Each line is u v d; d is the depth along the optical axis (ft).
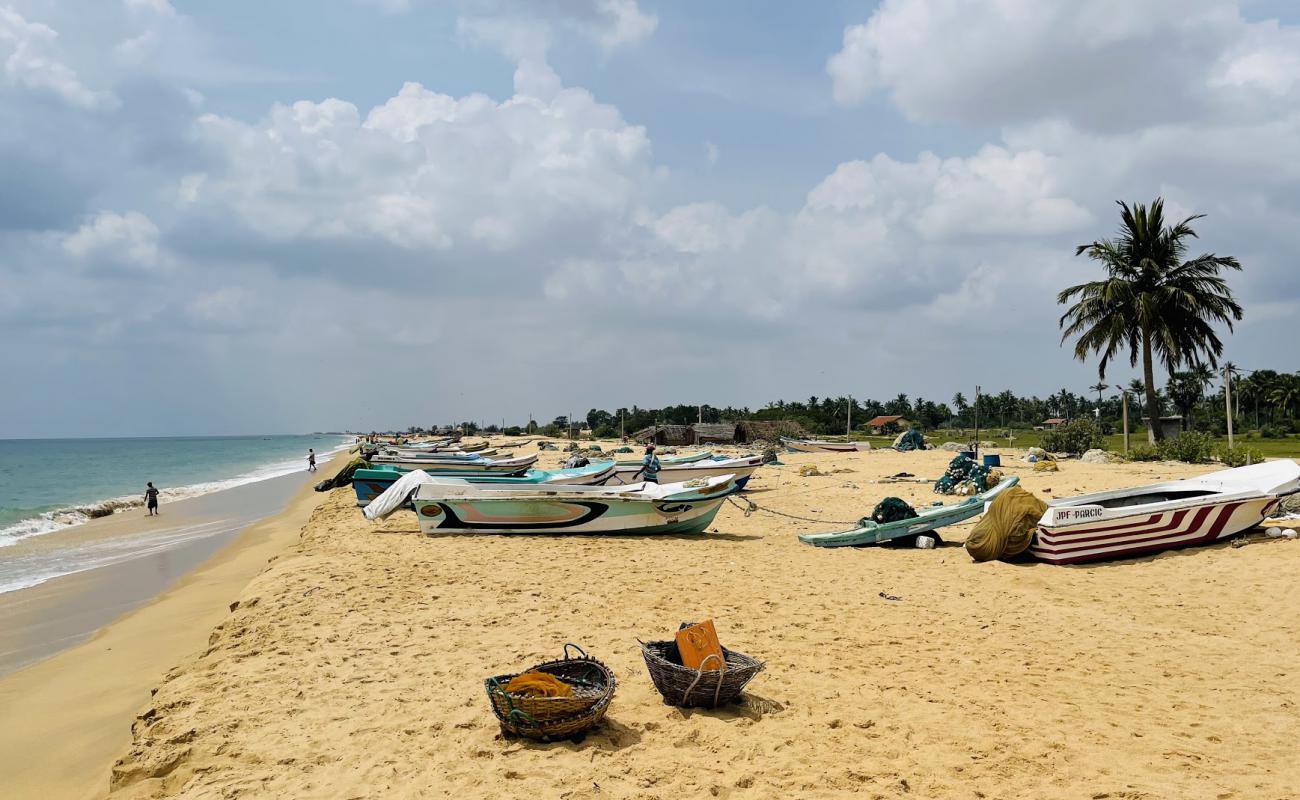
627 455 178.60
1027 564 43.19
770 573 41.60
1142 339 118.11
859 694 22.98
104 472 227.40
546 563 44.80
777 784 17.31
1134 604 34.12
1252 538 43.96
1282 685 23.62
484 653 27.22
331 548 50.96
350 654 27.27
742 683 21.81
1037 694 22.99
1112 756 18.60
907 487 86.17
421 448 214.07
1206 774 17.57
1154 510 42.47
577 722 19.49
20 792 20.86
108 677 30.91
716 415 385.50
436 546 51.55
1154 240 117.08
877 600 35.19
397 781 17.71
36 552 70.69
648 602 34.81
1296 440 211.61
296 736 20.35
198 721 21.40
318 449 496.64
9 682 30.94
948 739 19.67
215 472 221.46
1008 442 228.63
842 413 386.11
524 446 246.88
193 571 57.16
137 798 17.66
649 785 17.33
